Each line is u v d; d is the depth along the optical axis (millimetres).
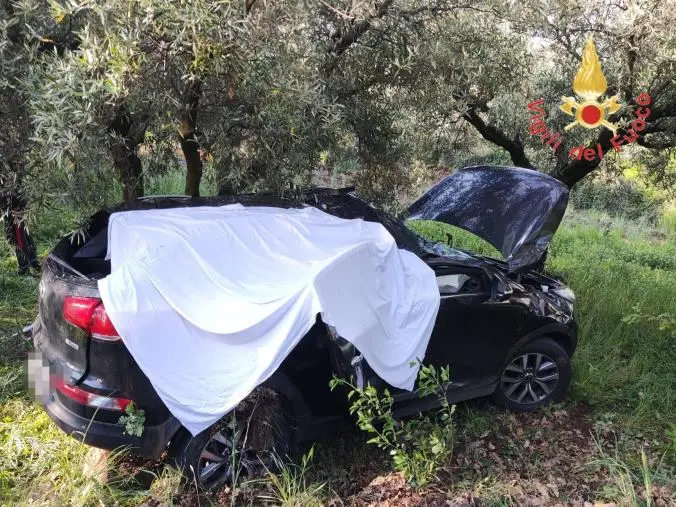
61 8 3303
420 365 3553
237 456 3359
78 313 2977
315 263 3342
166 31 3395
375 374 3639
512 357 4418
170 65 3705
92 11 3576
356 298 3361
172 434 3090
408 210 5461
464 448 3980
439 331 4004
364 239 3807
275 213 4000
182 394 2934
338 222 4039
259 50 3754
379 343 3469
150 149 4691
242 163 4574
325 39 4574
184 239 3404
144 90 3678
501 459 3922
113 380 2992
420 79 4828
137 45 3418
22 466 3449
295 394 3461
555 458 3943
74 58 3338
